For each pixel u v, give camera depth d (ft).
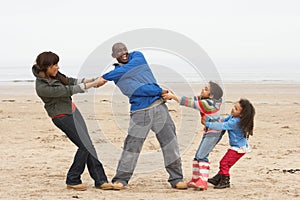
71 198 21.85
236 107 23.72
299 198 22.15
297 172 28.09
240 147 23.86
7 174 27.43
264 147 37.52
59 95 22.27
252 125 23.67
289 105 73.36
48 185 24.64
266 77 176.35
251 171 28.53
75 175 23.47
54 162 31.22
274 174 27.55
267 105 73.10
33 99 87.15
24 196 22.25
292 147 37.52
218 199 21.81
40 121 52.90
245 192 23.20
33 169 28.91
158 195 22.50
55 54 22.80
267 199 21.91
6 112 61.62
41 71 22.49
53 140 40.52
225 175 24.06
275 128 48.06
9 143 39.06
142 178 26.45
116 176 24.21
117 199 21.74
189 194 22.76
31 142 39.58
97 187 23.88
